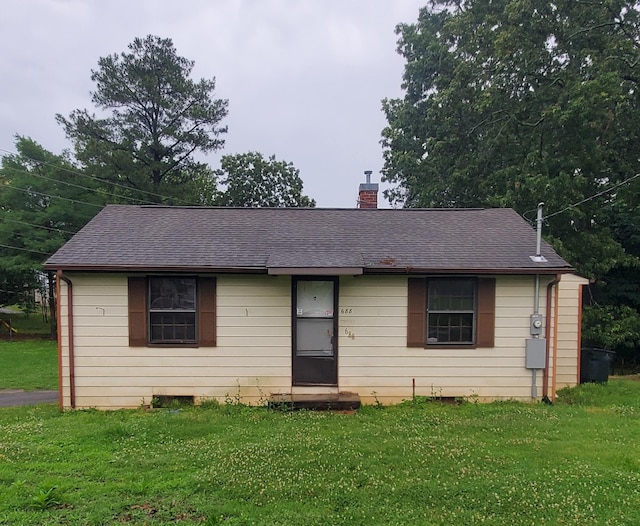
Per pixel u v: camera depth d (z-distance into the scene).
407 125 24.59
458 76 19.19
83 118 25.38
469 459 5.48
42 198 22.64
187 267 8.41
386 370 8.88
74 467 5.29
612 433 6.59
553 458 5.53
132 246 9.08
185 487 4.71
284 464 5.30
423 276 8.85
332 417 7.72
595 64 15.90
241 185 36.03
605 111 15.29
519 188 16.11
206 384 8.73
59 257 8.48
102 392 8.59
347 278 8.87
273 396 8.58
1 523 3.98
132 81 25.73
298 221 10.88
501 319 8.91
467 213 11.62
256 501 4.42
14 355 16.88
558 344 10.30
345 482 4.82
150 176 26.67
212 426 7.07
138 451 5.86
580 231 16.86
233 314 8.77
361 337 8.88
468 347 8.90
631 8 16.47
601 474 5.04
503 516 4.16
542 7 16.67
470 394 8.91
